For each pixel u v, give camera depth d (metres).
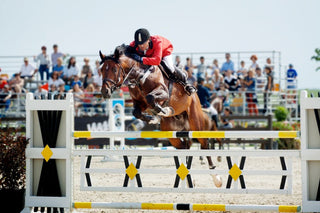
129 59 11.20
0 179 10.27
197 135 9.86
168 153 9.82
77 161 21.33
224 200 12.05
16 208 10.20
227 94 27.75
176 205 9.52
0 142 10.21
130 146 23.62
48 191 10.09
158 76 11.52
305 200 9.09
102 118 23.22
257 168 18.78
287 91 32.00
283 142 25.41
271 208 9.29
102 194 13.06
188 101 12.76
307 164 9.14
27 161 10.14
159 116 12.23
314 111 9.20
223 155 9.62
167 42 12.22
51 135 10.12
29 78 31.22
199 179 15.91
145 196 12.76
